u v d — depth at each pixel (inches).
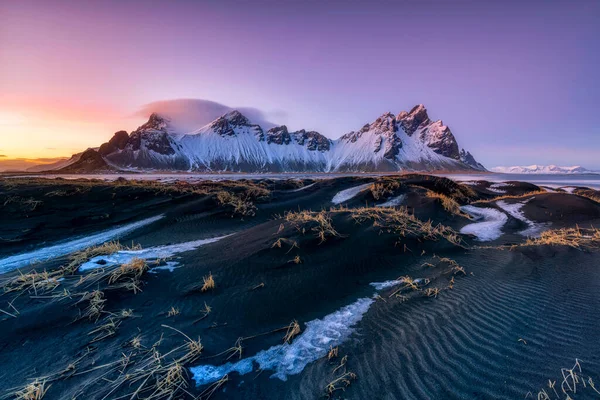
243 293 213.6
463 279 233.5
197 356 140.8
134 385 119.2
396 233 342.3
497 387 111.0
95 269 237.1
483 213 660.7
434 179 959.0
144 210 582.9
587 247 299.7
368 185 866.1
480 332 150.9
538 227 500.4
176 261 276.7
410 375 124.0
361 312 191.3
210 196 672.4
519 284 213.9
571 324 151.3
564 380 109.3
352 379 125.3
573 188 1256.8
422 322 167.9
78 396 114.3
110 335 158.1
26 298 192.1
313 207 718.5
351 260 277.1
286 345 154.6
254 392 120.1
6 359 138.6
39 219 477.4
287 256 277.3
